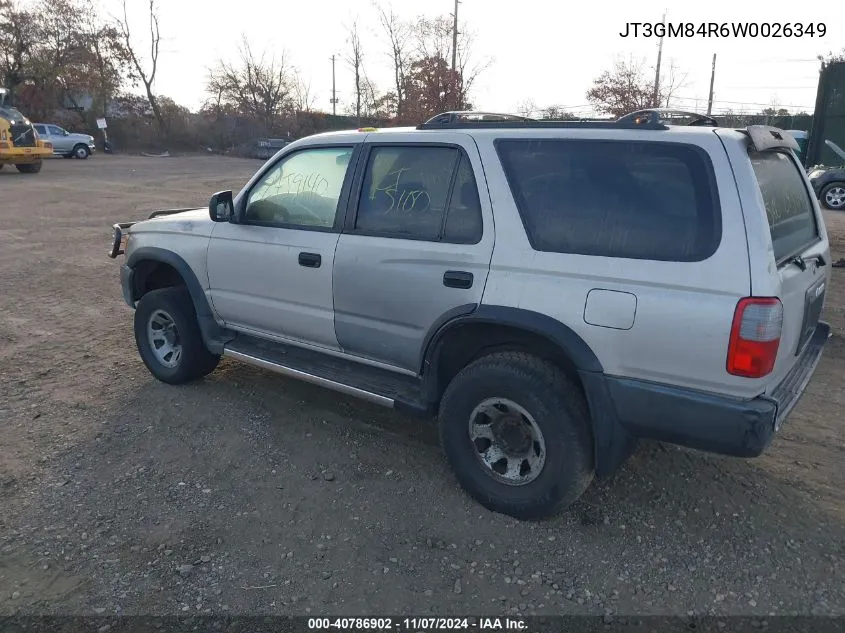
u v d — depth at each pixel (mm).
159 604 2898
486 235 3383
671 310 2891
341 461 4055
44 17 43406
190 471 3947
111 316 7109
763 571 3100
